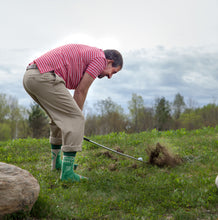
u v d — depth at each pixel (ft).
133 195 10.95
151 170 14.92
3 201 7.87
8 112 100.68
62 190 11.39
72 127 12.08
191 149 18.92
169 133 25.72
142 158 17.35
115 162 16.57
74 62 12.32
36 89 11.89
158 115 80.33
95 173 14.26
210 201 10.08
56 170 14.51
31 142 23.43
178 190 11.56
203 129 27.76
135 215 9.14
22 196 8.30
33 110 75.56
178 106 87.76
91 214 9.16
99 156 18.04
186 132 26.17
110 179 13.07
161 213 9.36
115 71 13.50
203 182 12.17
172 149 18.54
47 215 8.88
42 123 75.36
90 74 12.37
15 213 8.18
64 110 12.11
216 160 16.25
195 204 9.93
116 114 72.84
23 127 86.69
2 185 7.89
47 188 11.74
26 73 12.07
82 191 11.32
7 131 100.07
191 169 14.83
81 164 16.75
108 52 13.24
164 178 13.25
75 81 12.66
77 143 12.21
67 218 8.90
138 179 13.24
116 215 9.15
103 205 9.93
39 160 17.84
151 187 11.88
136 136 24.79
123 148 20.45
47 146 21.77
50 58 12.03
